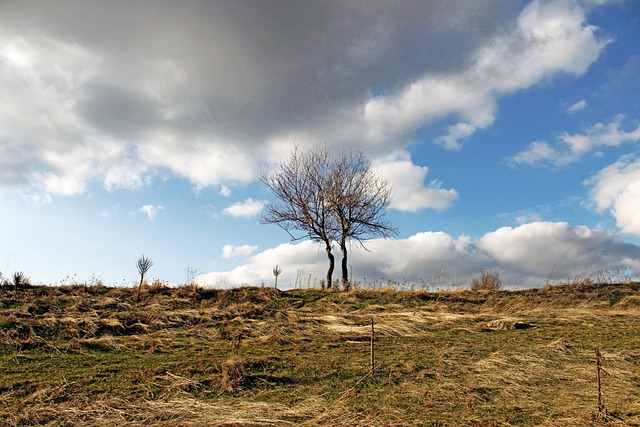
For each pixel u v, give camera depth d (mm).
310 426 6809
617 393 8109
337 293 19859
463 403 7742
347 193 26375
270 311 16062
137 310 15062
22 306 14078
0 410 7184
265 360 10008
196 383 8555
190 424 6797
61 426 6680
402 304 17891
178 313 14641
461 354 10828
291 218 26844
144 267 18766
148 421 6941
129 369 9336
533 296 18891
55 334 11805
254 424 6836
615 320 14406
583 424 6684
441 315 15688
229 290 19391
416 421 6961
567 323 14125
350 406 7633
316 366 9797
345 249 26469
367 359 10391
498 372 9367
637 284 19859
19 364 9477
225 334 12812
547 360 10133
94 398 7793
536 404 7617
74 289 17344
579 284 20219
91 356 10281
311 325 13977
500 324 13750
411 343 11969
